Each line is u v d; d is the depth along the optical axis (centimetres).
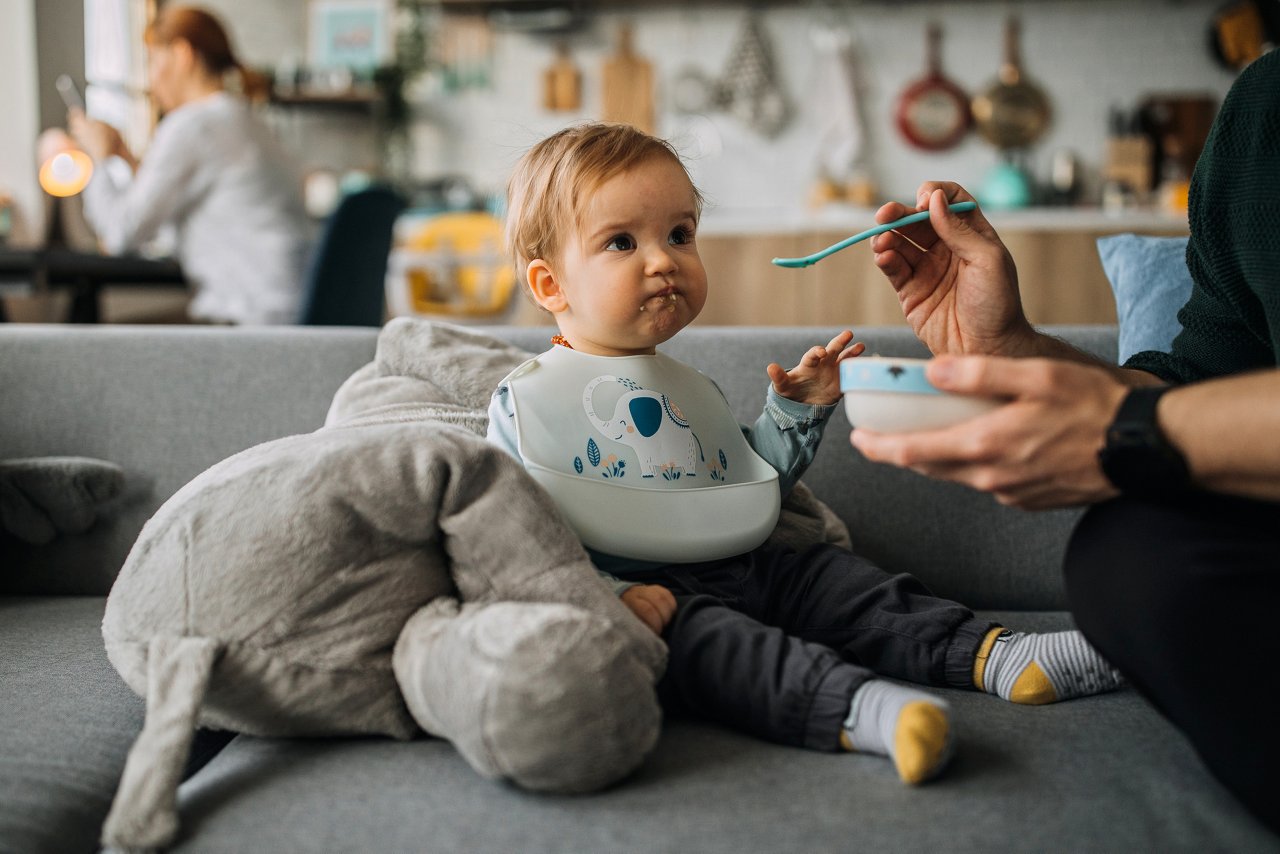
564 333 117
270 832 73
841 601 104
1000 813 73
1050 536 140
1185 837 69
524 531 86
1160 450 67
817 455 141
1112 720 89
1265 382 67
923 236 107
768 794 76
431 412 119
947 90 526
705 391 117
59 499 135
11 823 75
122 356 146
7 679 102
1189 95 511
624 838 70
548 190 111
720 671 88
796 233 366
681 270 109
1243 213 87
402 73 536
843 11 531
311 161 561
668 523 101
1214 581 67
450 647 80
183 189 297
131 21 456
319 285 258
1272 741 66
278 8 550
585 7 546
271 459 90
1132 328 133
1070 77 521
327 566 85
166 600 86
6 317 309
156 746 76
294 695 85
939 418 73
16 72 354
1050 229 363
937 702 79
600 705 74
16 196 355
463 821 73
